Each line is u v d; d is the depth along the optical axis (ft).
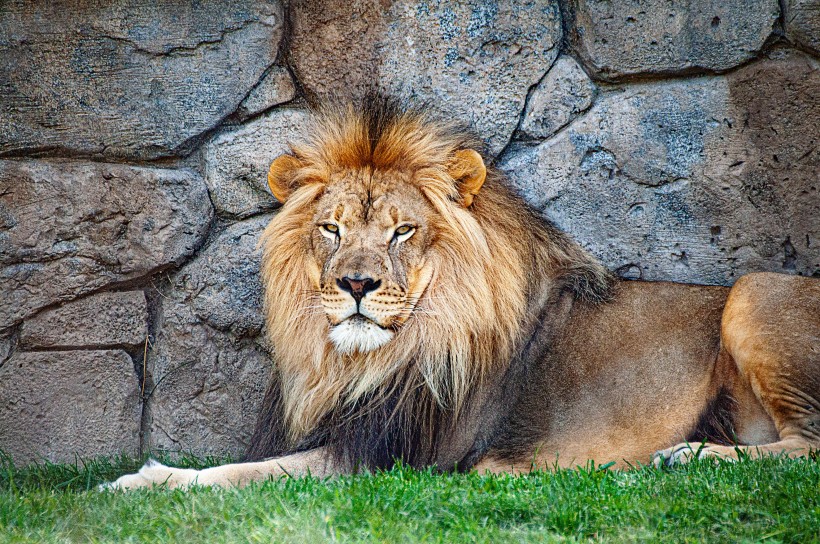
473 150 29.09
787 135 34.60
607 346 30.40
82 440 34.32
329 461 28.60
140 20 34.60
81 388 34.35
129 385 34.73
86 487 29.07
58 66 34.35
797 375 29.14
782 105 34.50
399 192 28.32
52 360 34.12
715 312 30.81
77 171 34.37
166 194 34.73
